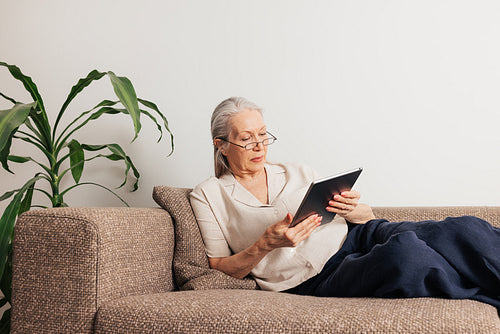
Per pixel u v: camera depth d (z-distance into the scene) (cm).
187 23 246
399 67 225
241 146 176
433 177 220
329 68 231
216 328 113
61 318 130
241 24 240
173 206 170
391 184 223
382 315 107
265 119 236
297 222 151
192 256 167
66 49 256
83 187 248
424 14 223
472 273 130
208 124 241
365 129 227
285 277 162
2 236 174
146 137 246
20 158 213
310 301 125
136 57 250
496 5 216
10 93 260
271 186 179
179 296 133
